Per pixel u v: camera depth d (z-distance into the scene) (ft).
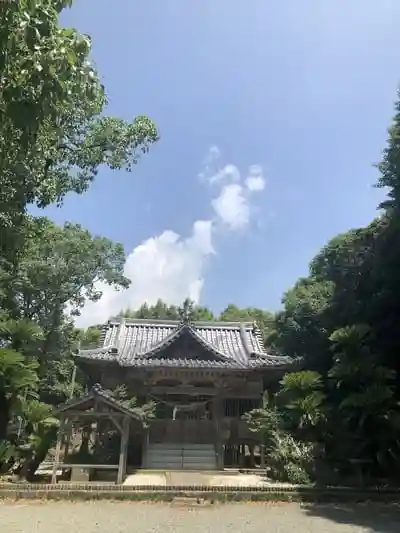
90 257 107.55
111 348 79.92
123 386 73.82
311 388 61.11
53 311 105.70
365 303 69.56
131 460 70.95
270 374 78.48
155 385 76.95
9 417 55.31
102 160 59.21
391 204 64.75
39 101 16.56
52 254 101.91
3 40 15.57
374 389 53.98
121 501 48.47
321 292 96.73
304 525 38.50
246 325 96.22
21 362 54.95
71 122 51.90
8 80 16.49
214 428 74.28
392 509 46.60
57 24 17.30
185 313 94.68
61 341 115.24
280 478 59.00
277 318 107.55
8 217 34.42
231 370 74.79
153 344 84.94
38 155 38.88
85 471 58.39
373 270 67.87
